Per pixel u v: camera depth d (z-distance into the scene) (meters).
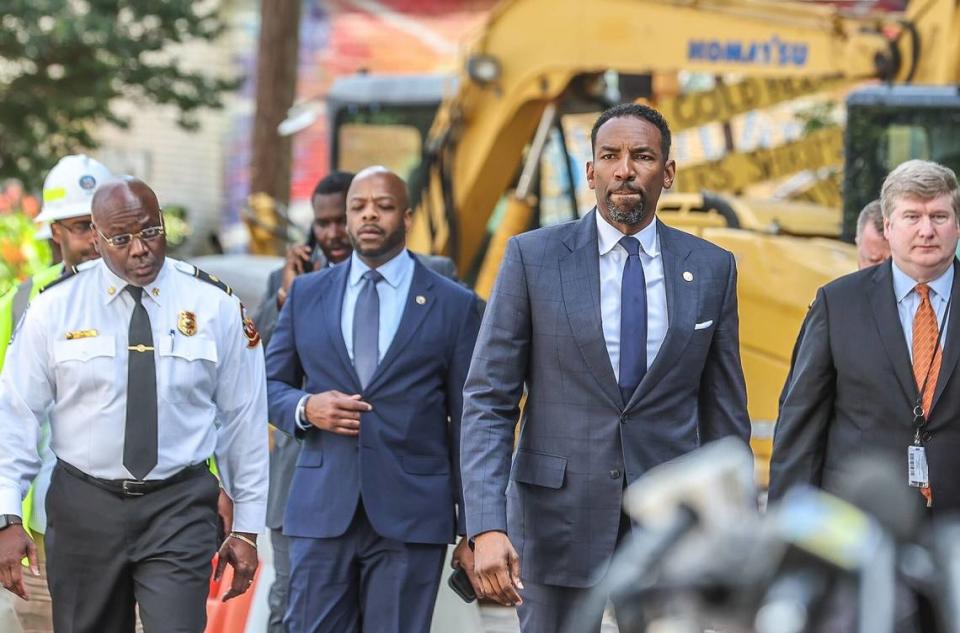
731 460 3.59
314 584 10.77
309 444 10.95
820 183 26.25
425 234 24.47
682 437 9.19
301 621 10.79
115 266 9.39
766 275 18.45
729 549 3.50
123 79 40.56
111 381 9.38
